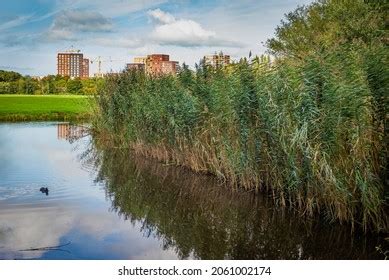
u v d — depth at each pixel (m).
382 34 28.78
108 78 28.19
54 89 84.50
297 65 12.23
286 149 11.73
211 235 10.70
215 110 15.68
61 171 18.66
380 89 10.01
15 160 21.31
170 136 19.19
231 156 14.54
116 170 19.05
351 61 11.18
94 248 9.77
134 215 12.41
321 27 44.62
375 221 10.27
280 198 12.91
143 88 23.22
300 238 10.24
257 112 13.67
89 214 12.43
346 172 10.30
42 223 11.46
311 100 10.90
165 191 15.22
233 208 12.93
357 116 10.08
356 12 33.09
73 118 47.69
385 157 9.95
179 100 18.47
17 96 73.25
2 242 9.99
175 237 10.59
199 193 14.81
